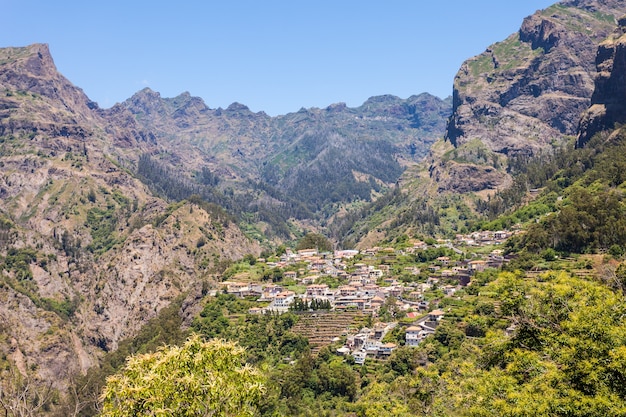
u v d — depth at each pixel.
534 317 46.44
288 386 125.75
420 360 124.88
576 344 39.56
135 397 37.75
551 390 39.56
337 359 140.62
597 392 37.50
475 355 69.50
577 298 44.66
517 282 48.72
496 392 45.25
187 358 39.62
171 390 37.88
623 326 39.66
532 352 44.94
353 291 197.62
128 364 40.31
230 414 39.41
